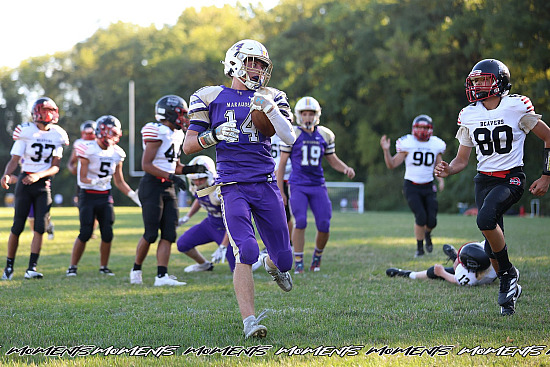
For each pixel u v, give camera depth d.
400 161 27.97
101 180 22.59
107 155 22.56
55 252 30.25
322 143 23.09
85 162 22.19
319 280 19.89
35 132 22.28
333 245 32.25
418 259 25.52
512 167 14.75
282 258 13.04
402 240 35.16
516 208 86.81
